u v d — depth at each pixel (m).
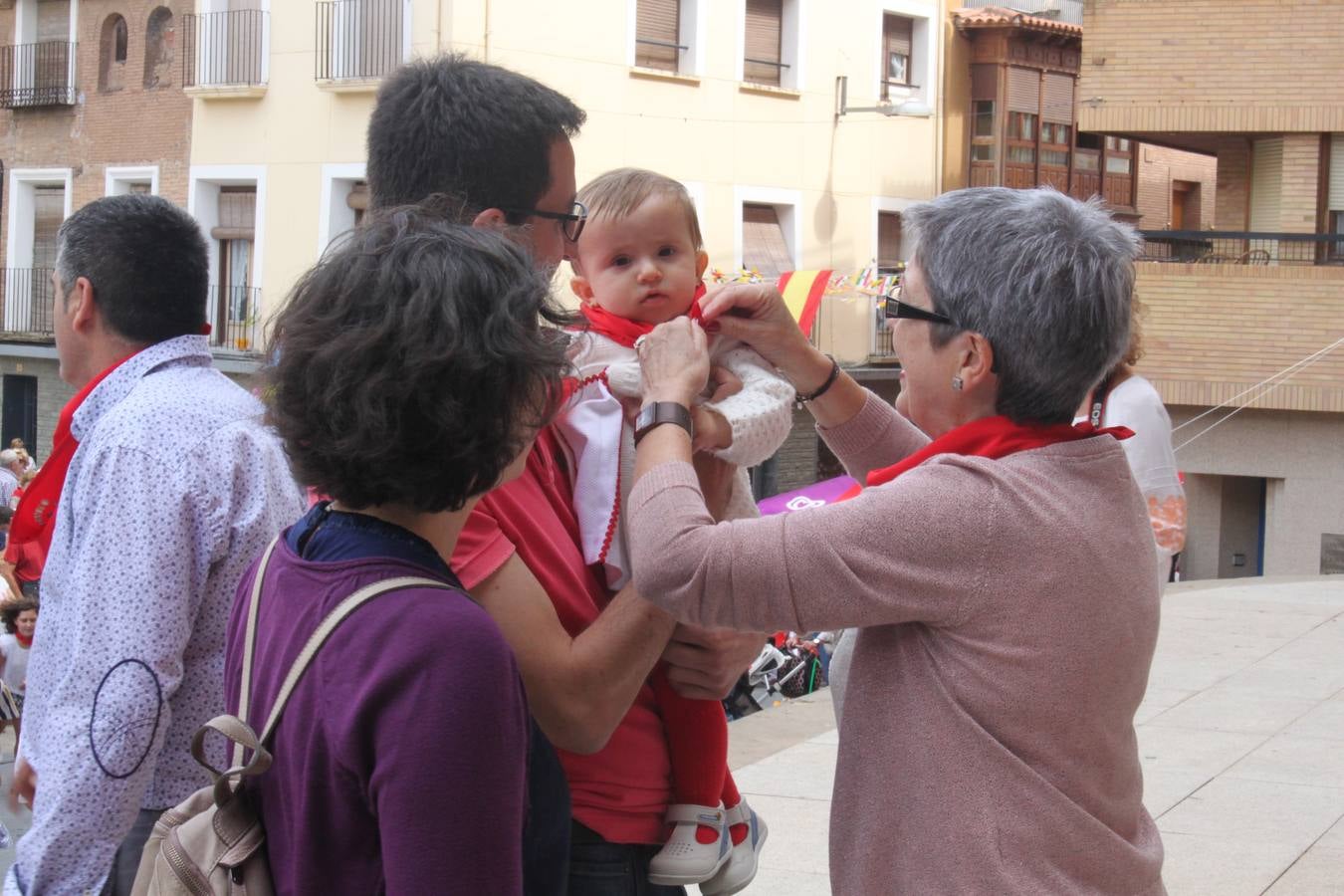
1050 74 29.08
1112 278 2.25
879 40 26.53
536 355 1.81
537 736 2.01
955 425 2.39
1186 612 11.14
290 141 22.44
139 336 3.07
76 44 25.69
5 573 11.38
